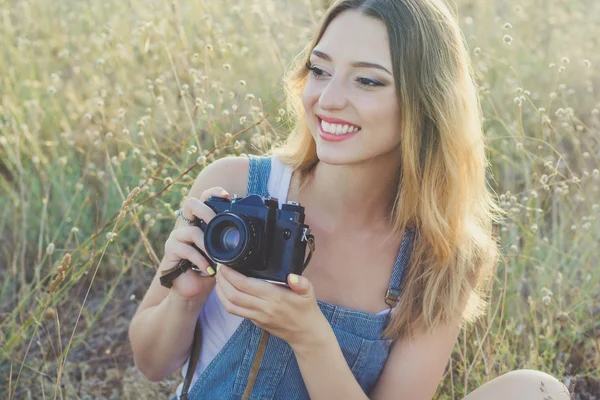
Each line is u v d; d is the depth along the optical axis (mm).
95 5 4992
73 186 3891
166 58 4203
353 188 2096
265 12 4539
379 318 2117
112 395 2996
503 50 4566
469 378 2793
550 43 4816
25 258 3768
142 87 4227
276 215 1802
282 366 2068
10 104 4027
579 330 2945
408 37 1925
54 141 4117
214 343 2123
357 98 1929
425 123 2045
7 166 3918
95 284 3668
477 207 2330
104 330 3365
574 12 5105
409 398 2172
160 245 3715
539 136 3943
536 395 2109
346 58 1918
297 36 4562
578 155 3879
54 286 2516
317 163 2182
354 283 2148
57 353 3195
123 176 3793
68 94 4266
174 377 3068
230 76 4145
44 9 4938
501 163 4039
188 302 2010
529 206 3188
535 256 3336
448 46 2020
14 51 4547
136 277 3619
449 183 2102
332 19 1995
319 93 1974
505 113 4109
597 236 3342
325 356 1904
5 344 2988
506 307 3074
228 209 1853
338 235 2152
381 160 2078
